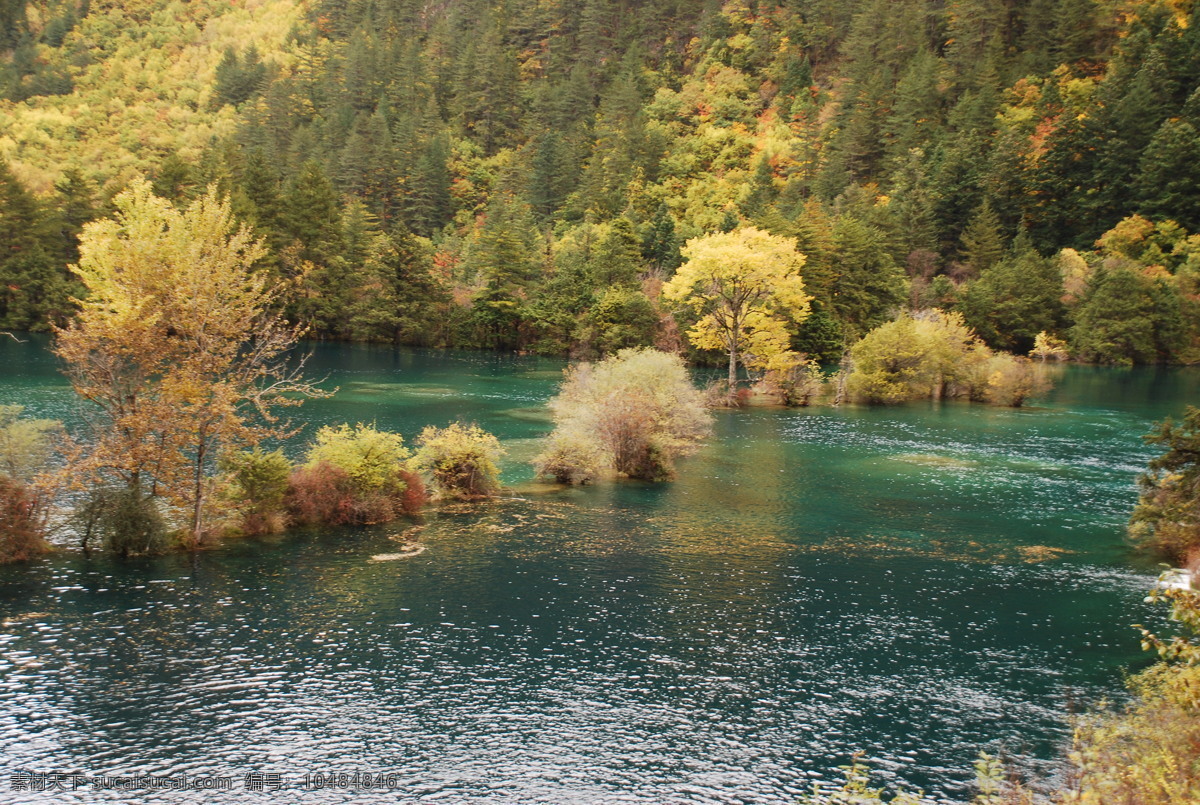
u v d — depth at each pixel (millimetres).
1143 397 70875
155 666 16031
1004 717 15023
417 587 20922
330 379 68812
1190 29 137250
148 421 22781
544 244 121500
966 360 68188
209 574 21328
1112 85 128375
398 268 105250
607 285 102875
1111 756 11500
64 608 18703
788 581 22312
